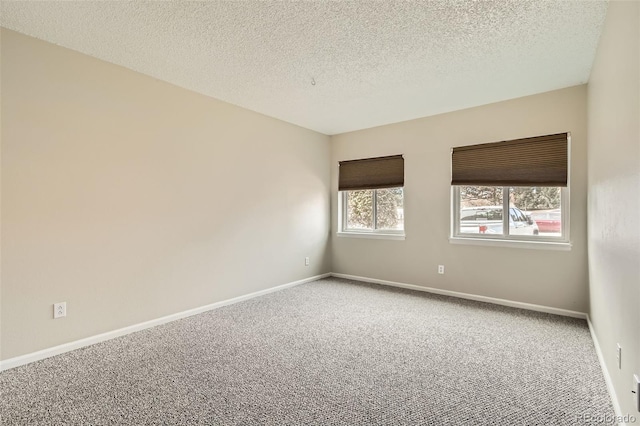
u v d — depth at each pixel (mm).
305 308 3600
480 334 2855
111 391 1964
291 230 4582
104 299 2736
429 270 4281
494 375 2154
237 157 3855
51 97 2455
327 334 2861
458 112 4020
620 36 1675
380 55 2648
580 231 3256
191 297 3379
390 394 1938
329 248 5277
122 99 2854
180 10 2057
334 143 5246
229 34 2340
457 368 2252
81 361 2354
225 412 1764
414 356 2436
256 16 2121
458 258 4047
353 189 5020
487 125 3809
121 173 2848
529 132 3531
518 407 1808
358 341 2711
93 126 2676
